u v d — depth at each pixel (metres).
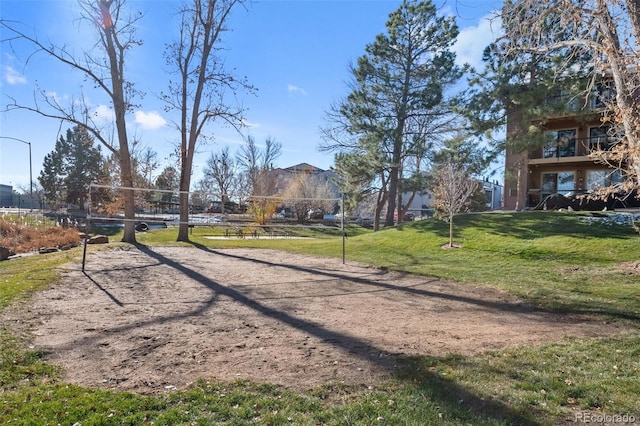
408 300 7.47
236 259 12.83
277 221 31.75
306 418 3.00
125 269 9.82
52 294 6.86
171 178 37.78
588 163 21.92
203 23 17.27
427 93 21.52
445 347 4.71
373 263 12.30
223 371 3.88
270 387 3.52
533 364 4.10
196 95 17.44
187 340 4.82
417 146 22.27
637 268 9.36
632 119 6.17
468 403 3.27
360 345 4.74
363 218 41.91
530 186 24.00
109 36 14.59
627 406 3.22
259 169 42.28
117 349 4.43
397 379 3.73
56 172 47.31
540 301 7.26
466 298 7.67
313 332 5.27
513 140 17.33
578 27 7.00
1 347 4.24
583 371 3.93
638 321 5.88
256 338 4.96
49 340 4.60
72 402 3.12
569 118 20.12
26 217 27.70
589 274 9.47
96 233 25.92
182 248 15.09
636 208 16.47
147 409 3.08
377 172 23.58
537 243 12.69
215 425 2.87
